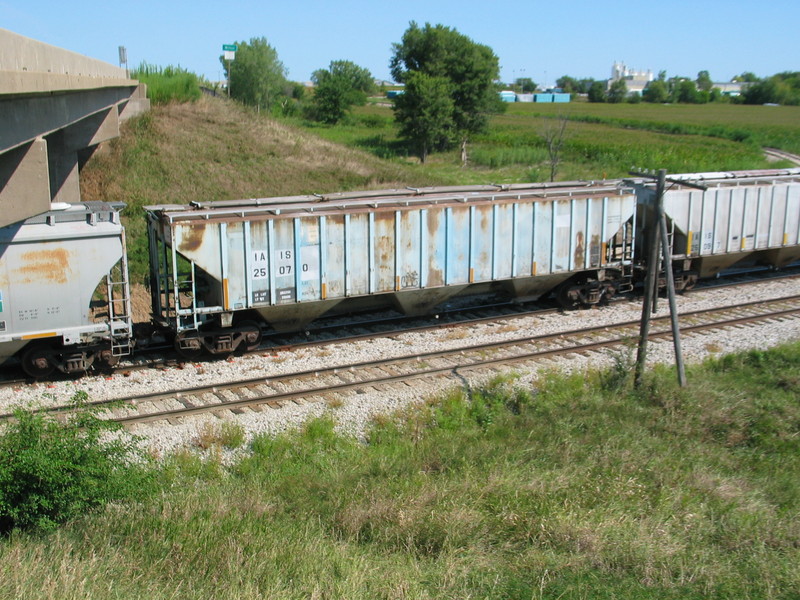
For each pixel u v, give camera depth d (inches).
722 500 388.5
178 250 570.6
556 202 733.3
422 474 413.7
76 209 552.7
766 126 3622.0
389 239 661.3
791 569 319.0
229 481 410.0
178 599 275.3
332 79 3080.7
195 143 1264.8
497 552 332.2
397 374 575.8
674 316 549.0
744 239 879.1
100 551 308.2
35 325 530.6
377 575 302.2
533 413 514.9
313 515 367.6
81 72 645.3
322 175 1267.2
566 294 776.9
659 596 295.6
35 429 339.0
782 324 733.9
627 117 4345.5
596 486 387.5
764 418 501.0
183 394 526.9
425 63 2448.3
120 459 382.9
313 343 648.4
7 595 255.8
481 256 706.8
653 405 532.1
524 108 5022.1
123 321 576.1
